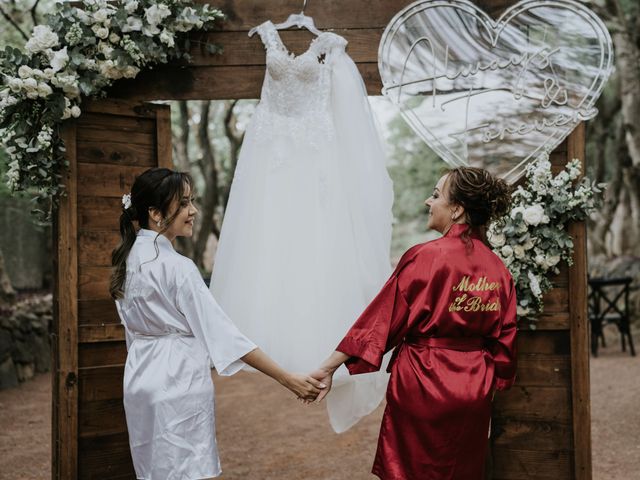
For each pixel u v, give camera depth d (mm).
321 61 3111
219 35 3188
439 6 3047
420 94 3068
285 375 2428
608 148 11609
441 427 2393
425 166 17188
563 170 3064
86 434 3121
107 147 3207
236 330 2398
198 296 2383
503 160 3031
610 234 11203
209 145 10695
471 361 2428
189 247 10883
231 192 3072
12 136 2975
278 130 3037
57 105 2938
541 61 2994
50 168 3033
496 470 3115
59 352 3059
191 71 3205
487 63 3031
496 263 2527
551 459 3068
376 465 2506
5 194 9383
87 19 2979
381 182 2996
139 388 2396
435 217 2582
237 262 3016
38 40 2896
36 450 4703
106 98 3180
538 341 3096
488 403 2430
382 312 2465
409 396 2434
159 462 2332
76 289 3098
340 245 2934
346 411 3008
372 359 2420
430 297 2420
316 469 4277
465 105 3045
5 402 6418
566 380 3066
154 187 2471
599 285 8453
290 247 2973
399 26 3072
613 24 10352
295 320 2926
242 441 5039
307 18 3115
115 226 3221
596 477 3881
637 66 10359
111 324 3166
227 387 7461
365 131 3006
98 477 3137
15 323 7676
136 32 3031
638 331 9375
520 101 3020
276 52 3029
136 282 2422
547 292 3068
